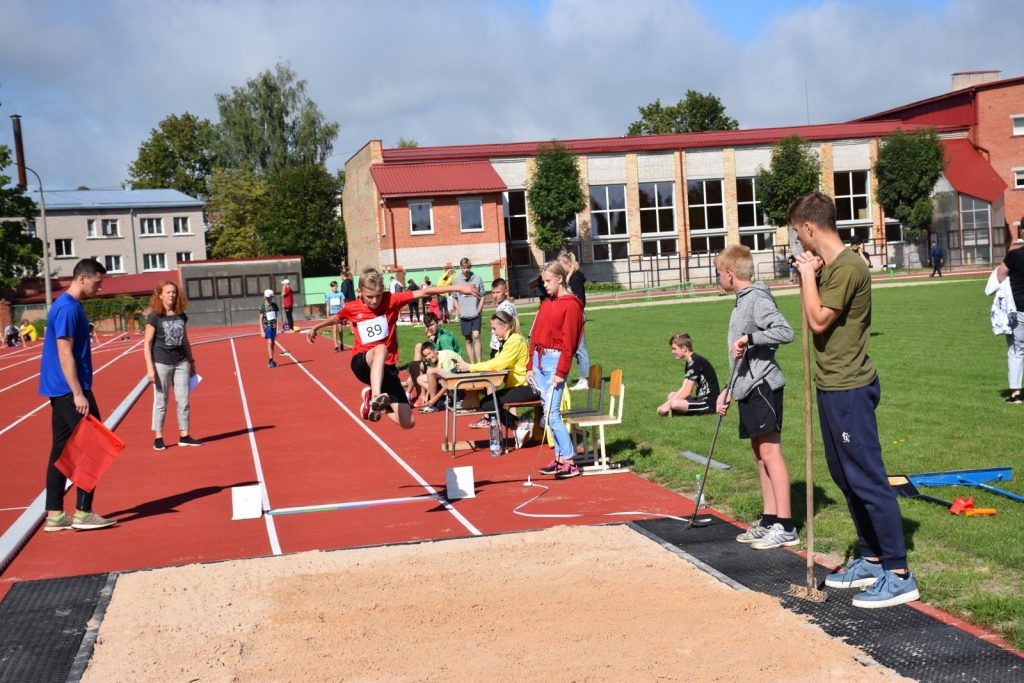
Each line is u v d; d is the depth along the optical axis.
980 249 54.28
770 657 4.75
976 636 4.91
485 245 49.84
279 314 40.66
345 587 6.29
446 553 7.00
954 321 22.61
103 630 5.69
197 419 16.08
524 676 4.65
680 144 55.12
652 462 9.88
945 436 9.96
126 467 11.78
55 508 8.52
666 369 17.25
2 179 59.22
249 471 11.18
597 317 31.34
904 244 56.44
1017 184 58.38
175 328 13.01
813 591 5.62
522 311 38.78
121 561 7.48
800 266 5.62
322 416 15.68
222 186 77.44
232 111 78.38
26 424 16.88
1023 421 10.57
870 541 5.77
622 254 55.16
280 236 68.88
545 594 5.90
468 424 13.76
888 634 5.01
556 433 9.65
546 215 51.19
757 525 6.96
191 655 5.20
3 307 49.06
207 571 6.84
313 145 78.88
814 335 5.68
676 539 7.05
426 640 5.23
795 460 9.39
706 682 4.49
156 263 75.38
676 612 5.45
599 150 54.38
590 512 8.19
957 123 59.94
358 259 59.22
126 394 20.83
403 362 22.20
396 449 12.12
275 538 7.98
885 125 58.19
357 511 8.83
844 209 56.66
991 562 5.99
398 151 54.44
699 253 55.97
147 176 95.38
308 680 4.77
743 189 56.22
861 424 5.51
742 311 6.68
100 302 54.50
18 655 5.37
